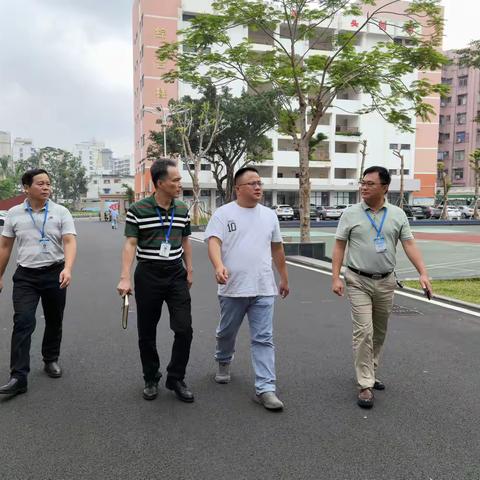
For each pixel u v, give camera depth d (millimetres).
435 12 11445
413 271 11227
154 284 3758
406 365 4691
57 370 4363
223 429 3359
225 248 3846
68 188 85812
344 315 6719
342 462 2936
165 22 47094
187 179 48438
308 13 12242
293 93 14367
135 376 4379
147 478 2764
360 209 3967
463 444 3164
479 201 54969
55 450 3072
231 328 3984
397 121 13062
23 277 4148
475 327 6078
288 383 4223
